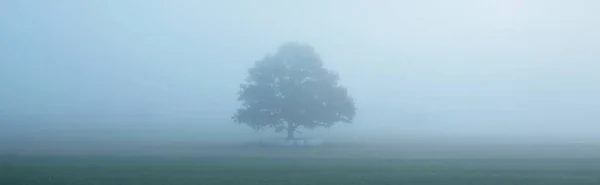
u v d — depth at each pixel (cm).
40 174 3441
